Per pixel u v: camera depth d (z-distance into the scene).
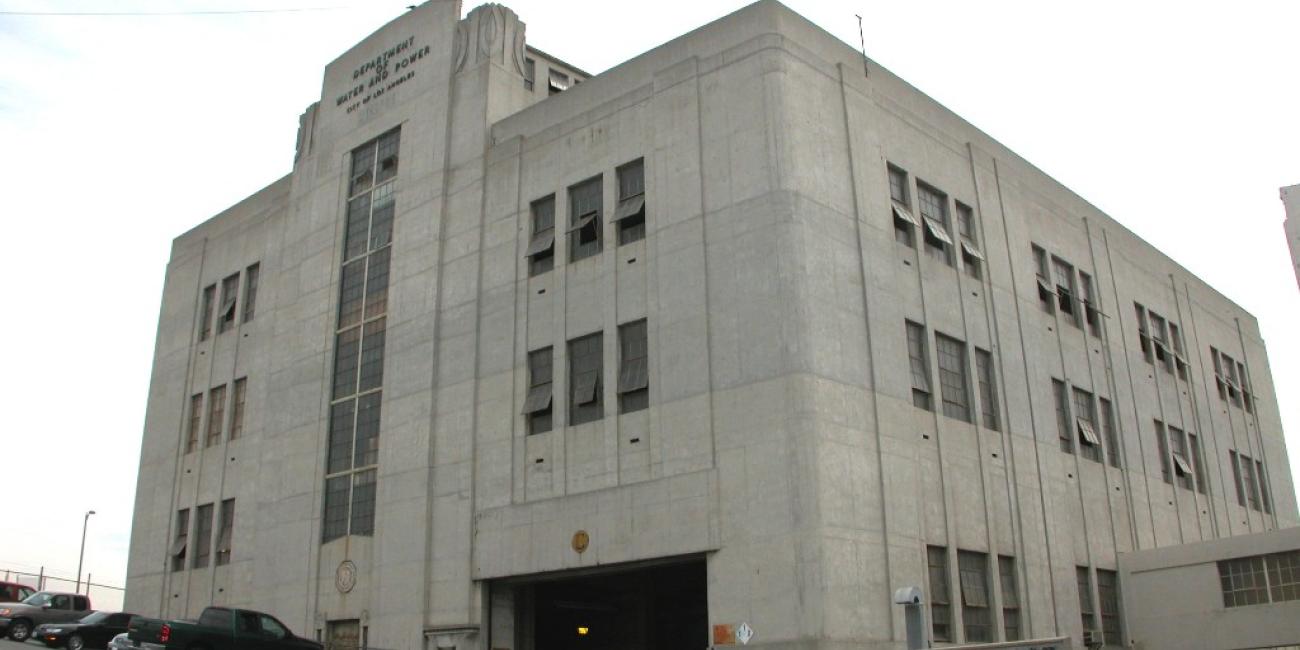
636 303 30.97
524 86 39.12
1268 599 32.09
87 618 35.34
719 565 27.19
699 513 27.81
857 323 29.53
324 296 40.66
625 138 32.81
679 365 29.44
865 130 32.34
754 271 28.62
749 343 28.20
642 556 28.61
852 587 26.27
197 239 50.19
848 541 26.64
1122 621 35.84
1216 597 33.44
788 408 26.97
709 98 31.09
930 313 32.38
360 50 42.97
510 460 32.34
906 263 32.19
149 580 45.19
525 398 32.72
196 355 47.72
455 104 38.31
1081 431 37.69
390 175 39.81
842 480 27.12
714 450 28.11
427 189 37.78
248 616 29.06
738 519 27.16
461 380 34.53
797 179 29.06
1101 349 40.97
